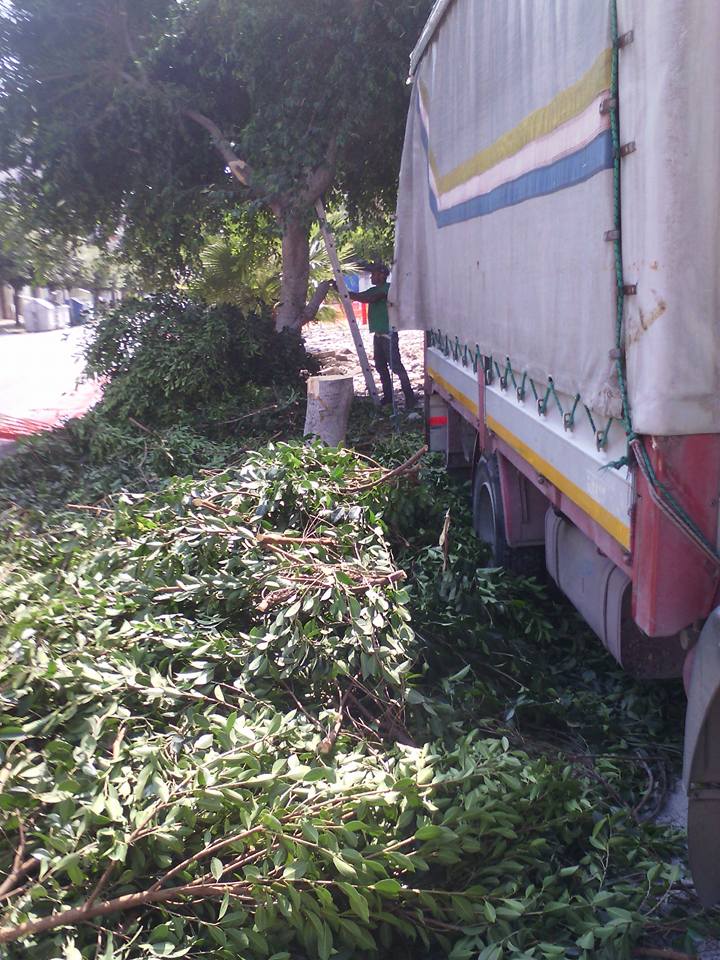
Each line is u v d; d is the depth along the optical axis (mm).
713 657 2848
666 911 3350
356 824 2988
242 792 3133
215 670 3996
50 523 6961
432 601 4836
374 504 5867
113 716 3445
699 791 3074
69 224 13766
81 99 12781
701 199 2889
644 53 3014
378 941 3166
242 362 11922
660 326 2938
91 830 3014
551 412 4410
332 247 12672
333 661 3967
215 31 12047
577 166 3725
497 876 3279
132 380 10773
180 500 5207
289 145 11727
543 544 5641
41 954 2703
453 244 6785
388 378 13258
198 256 14258
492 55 5227
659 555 3084
